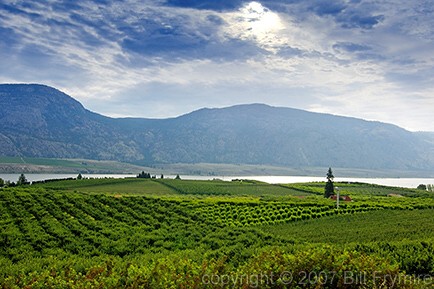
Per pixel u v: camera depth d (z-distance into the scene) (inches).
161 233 1328.7
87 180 4793.3
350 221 1895.9
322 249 491.8
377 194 4173.2
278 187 4899.1
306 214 2097.7
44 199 1984.5
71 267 581.6
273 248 697.0
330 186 3575.3
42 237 1227.9
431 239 850.1
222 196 3531.0
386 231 1403.8
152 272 443.2
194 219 1806.1
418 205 2437.3
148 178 5629.9
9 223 1455.5
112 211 1839.3
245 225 1827.0
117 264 560.7
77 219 1615.4
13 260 983.6
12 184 4128.9
